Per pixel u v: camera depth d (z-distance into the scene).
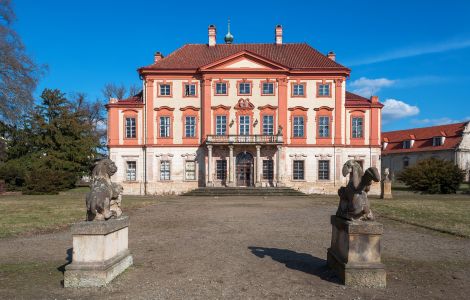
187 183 45.06
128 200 32.81
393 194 39.22
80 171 46.62
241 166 45.09
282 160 44.88
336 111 45.16
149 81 45.38
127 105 45.72
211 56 48.94
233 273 8.64
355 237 7.61
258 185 43.81
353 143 45.47
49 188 38.53
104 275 7.54
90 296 7.00
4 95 35.25
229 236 13.80
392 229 15.39
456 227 15.45
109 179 8.56
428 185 39.94
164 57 49.66
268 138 43.41
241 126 45.00
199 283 7.85
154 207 25.75
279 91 44.78
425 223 16.67
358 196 7.66
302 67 45.41
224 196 38.84
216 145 43.62
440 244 12.22
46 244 12.22
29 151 46.66
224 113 44.88
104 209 7.85
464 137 66.06
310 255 10.55
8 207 23.77
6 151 46.62
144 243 12.41
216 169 44.78
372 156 45.34
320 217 19.80
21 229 14.92
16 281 7.95
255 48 51.38
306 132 45.22
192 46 51.81
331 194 44.53
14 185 43.88
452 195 37.62
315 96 45.34
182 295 7.07
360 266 7.57
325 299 6.84
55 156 45.03
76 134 46.78
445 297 7.03
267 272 8.73
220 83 44.97
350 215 7.75
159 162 45.31
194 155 45.22
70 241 12.77
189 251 11.10
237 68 44.66
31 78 36.78
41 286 7.60
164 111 45.34
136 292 7.23
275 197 37.41
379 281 7.54
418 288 7.52
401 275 8.45
